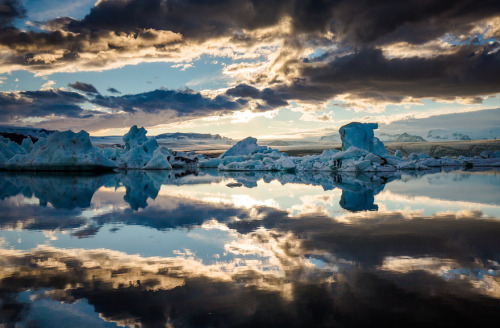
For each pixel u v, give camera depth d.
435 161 44.66
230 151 51.47
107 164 36.47
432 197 12.90
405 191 15.15
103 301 3.78
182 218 8.85
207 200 12.60
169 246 6.07
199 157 60.38
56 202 12.11
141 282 4.34
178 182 22.00
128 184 20.27
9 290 4.10
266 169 39.06
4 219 8.80
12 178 25.00
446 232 7.02
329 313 3.43
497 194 13.67
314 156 40.12
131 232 7.21
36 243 6.34
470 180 21.33
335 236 6.73
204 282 4.32
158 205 11.31
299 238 6.58
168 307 3.61
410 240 6.35
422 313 3.42
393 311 3.47
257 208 10.56
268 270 4.74
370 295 3.87
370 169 33.50
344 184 19.66
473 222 8.10
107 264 5.08
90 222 8.37
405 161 42.59
